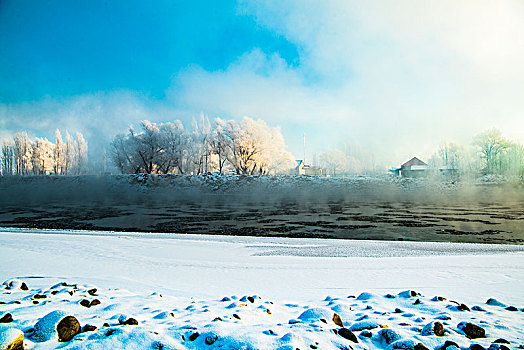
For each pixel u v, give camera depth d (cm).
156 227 1709
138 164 5694
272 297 531
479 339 308
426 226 1741
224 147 5872
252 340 256
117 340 248
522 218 2109
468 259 891
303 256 952
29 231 1520
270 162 5966
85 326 292
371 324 337
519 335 322
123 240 1227
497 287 600
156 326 306
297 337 264
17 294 454
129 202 3547
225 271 751
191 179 5022
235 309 396
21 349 234
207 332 277
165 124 5900
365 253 1008
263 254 979
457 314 396
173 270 762
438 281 654
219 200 3788
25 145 7094
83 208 2878
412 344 278
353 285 625
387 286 617
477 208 2842
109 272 738
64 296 444
